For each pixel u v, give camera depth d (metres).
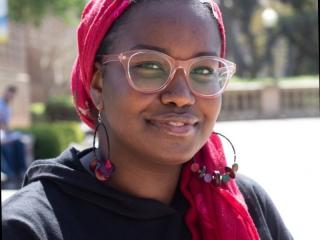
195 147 1.45
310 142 10.40
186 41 1.39
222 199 1.56
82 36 1.53
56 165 1.45
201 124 1.46
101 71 1.47
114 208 1.42
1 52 16.83
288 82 21.33
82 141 12.38
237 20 33.47
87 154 1.60
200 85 1.42
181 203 1.54
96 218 1.41
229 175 1.58
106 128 1.51
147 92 1.38
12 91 9.37
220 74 1.49
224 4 31.97
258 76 34.56
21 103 17.84
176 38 1.39
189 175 1.57
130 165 1.47
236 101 20.55
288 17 33.19
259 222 1.65
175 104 1.39
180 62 1.39
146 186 1.49
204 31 1.43
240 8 33.06
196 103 1.43
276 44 35.50
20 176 8.61
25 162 8.88
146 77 1.38
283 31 33.66
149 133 1.40
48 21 24.52
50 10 13.20
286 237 1.73
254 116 19.94
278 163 8.14
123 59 1.39
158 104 1.40
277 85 20.66
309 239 4.55
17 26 17.88
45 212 1.38
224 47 1.56
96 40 1.46
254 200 1.69
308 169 7.53
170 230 1.46
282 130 13.05
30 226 1.33
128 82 1.39
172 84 1.39
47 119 20.64
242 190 1.69
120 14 1.42
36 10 12.23
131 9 1.42
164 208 1.45
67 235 1.37
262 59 34.34
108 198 1.42
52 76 25.97
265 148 9.72
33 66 25.31
